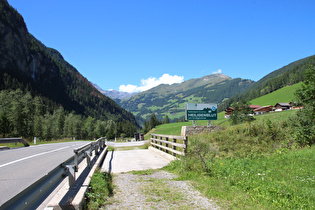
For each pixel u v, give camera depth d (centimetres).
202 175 736
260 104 12262
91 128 11881
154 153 1488
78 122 10625
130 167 955
